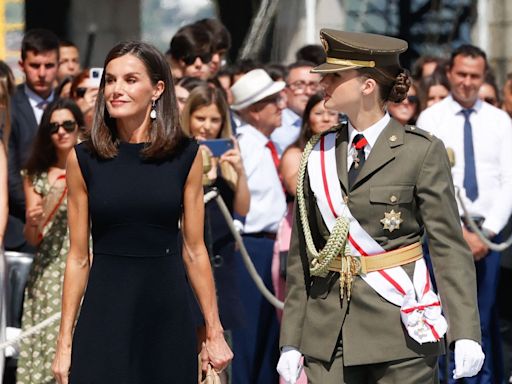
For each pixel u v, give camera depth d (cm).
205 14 4872
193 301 1549
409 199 1216
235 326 1694
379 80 1224
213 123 1756
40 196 1773
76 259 1224
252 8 3766
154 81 1199
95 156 1199
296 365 1254
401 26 3594
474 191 2000
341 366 1230
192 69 2166
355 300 1223
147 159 1197
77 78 2027
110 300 1193
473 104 2031
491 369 1972
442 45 3606
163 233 1199
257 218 1884
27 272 1808
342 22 3453
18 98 2125
